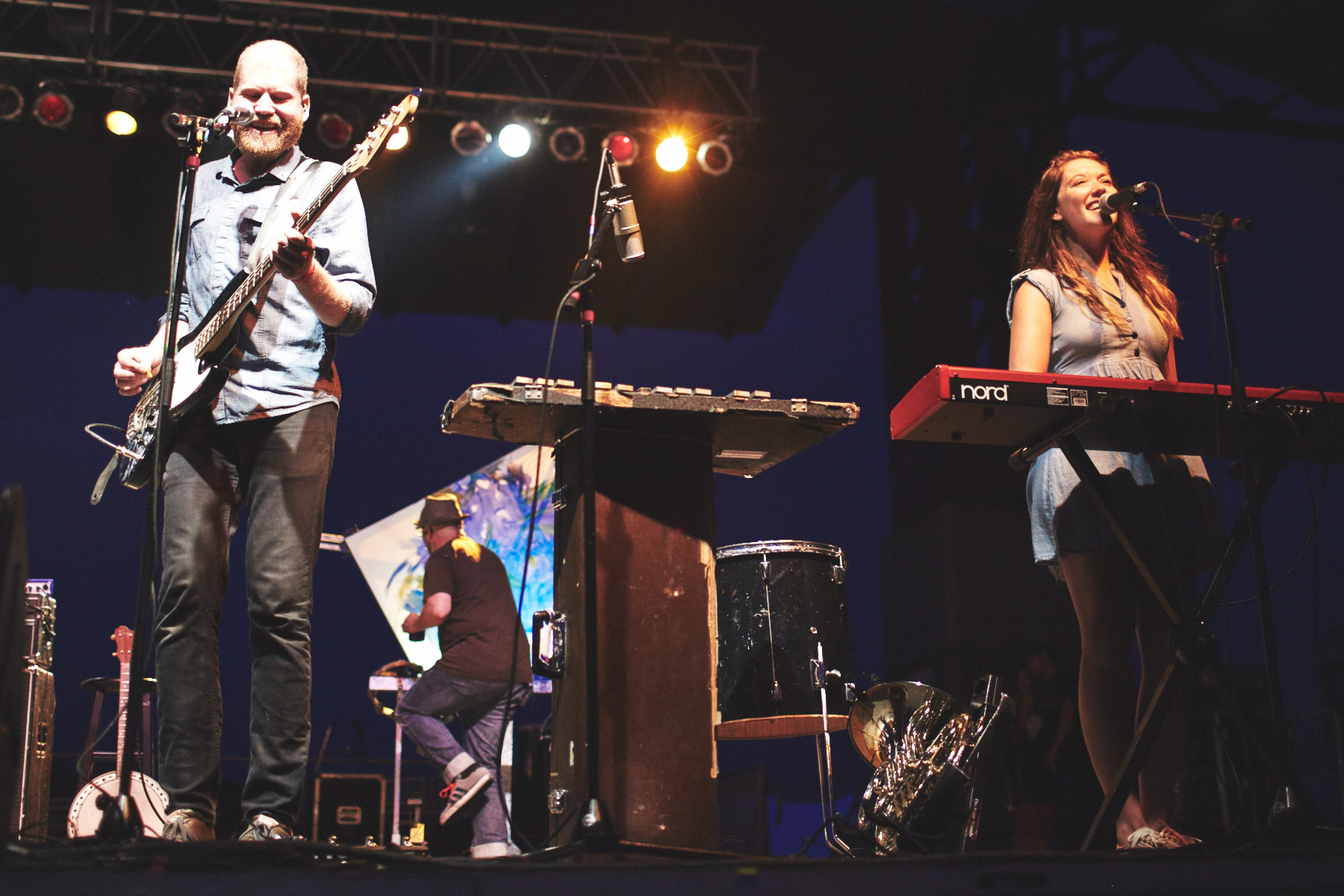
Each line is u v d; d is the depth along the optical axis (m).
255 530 2.35
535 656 2.55
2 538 1.56
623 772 2.61
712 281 9.87
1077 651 7.57
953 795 2.98
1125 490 2.59
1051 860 1.67
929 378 2.30
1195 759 4.41
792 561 3.29
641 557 2.74
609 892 1.59
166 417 2.14
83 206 8.62
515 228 9.11
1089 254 2.88
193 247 2.55
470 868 1.58
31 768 3.72
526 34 8.01
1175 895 1.68
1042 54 8.77
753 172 8.83
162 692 2.26
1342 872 1.71
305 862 1.62
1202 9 8.55
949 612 7.53
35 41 7.47
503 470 6.68
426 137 8.16
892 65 8.75
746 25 8.26
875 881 1.64
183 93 7.39
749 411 2.79
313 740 9.62
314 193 2.50
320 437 2.43
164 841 1.66
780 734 3.38
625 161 7.98
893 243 8.85
